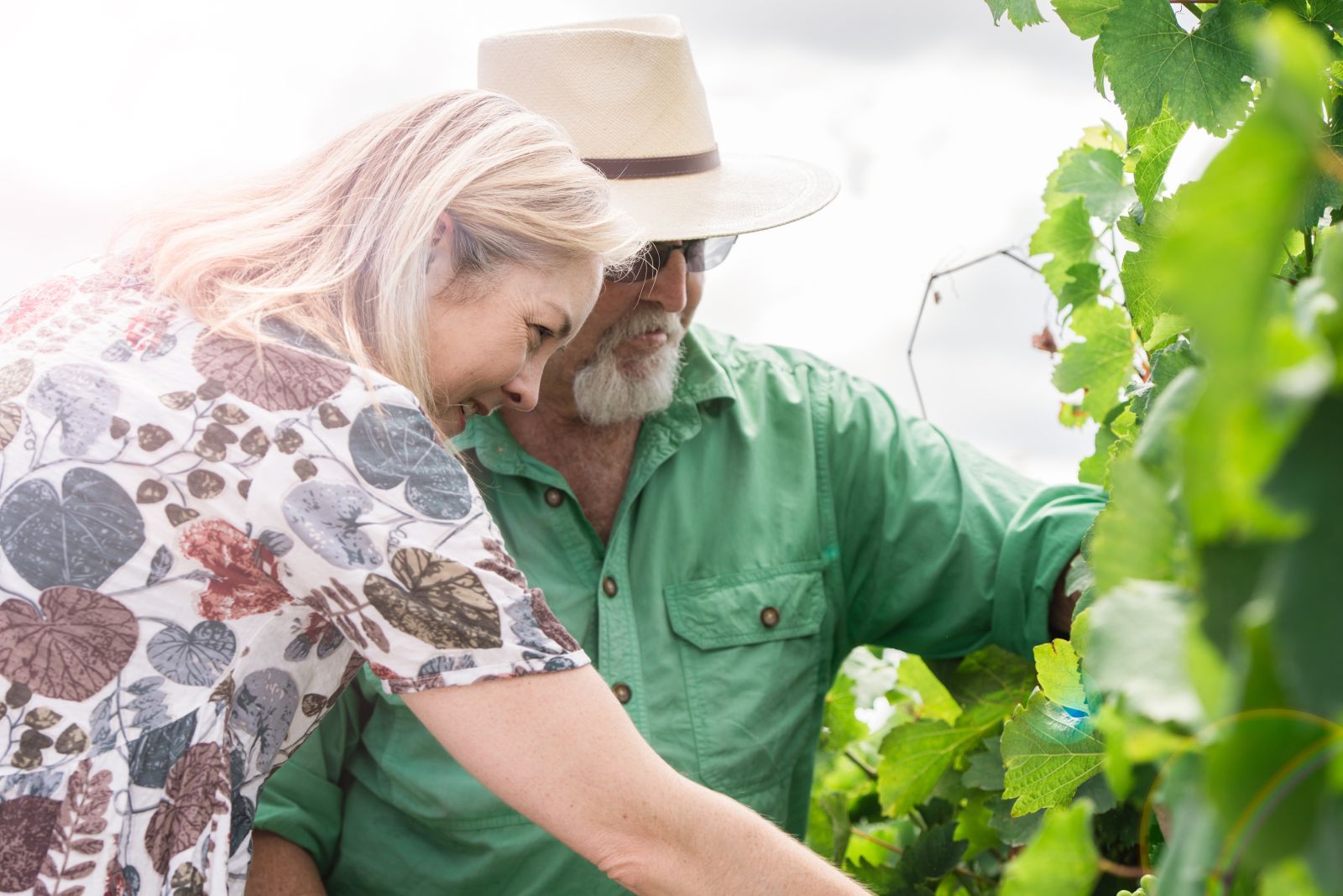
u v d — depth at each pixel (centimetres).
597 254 133
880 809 224
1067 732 108
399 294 125
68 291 127
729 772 186
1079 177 165
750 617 191
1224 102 113
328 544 114
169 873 121
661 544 191
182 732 120
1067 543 179
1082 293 181
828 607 200
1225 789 40
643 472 189
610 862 116
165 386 117
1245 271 32
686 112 184
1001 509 196
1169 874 49
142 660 118
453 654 115
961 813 190
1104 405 184
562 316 135
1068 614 181
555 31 189
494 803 175
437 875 177
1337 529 37
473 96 137
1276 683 39
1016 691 189
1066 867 54
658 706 185
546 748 115
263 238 129
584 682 117
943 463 200
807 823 208
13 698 114
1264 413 36
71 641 115
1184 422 35
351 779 185
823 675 204
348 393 117
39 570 113
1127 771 50
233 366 117
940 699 209
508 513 188
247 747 128
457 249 129
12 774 114
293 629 127
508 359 132
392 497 116
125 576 115
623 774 115
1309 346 36
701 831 117
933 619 200
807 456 199
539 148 133
